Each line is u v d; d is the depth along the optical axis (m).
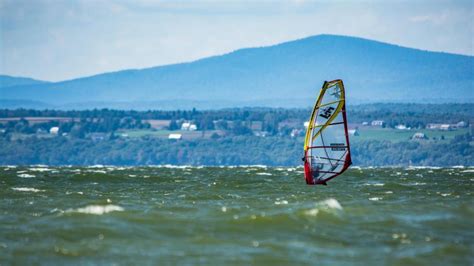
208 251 77.38
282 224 89.75
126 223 89.75
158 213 99.12
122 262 73.19
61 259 74.38
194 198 126.38
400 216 95.62
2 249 77.94
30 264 72.69
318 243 81.12
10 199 122.06
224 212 100.06
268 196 129.38
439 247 79.19
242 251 77.44
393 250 78.31
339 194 132.88
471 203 110.81
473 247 79.69
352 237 84.06
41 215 99.56
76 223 89.38
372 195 130.62
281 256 75.44
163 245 79.88
